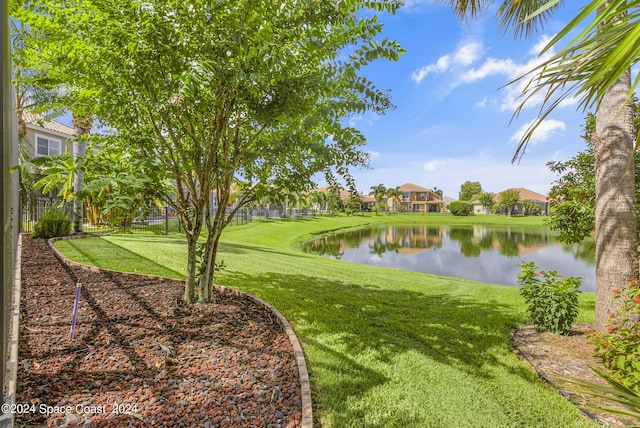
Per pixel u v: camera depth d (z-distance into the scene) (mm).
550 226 5922
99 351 2885
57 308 3787
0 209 1554
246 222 28109
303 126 4094
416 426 2371
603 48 1138
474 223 51094
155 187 3773
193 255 4312
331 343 3631
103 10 2885
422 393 2805
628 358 2883
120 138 4113
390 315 4938
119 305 4023
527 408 2729
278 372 2789
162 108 3467
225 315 3982
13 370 2355
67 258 6352
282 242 19719
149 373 2609
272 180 4609
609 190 4047
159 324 3545
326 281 7160
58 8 2916
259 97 3426
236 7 3008
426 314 5141
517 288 8023
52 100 3627
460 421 2482
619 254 3947
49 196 13375
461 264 15180
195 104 3531
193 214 4332
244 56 3027
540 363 3559
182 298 4449
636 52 988
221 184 4297
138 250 8297
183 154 3934
